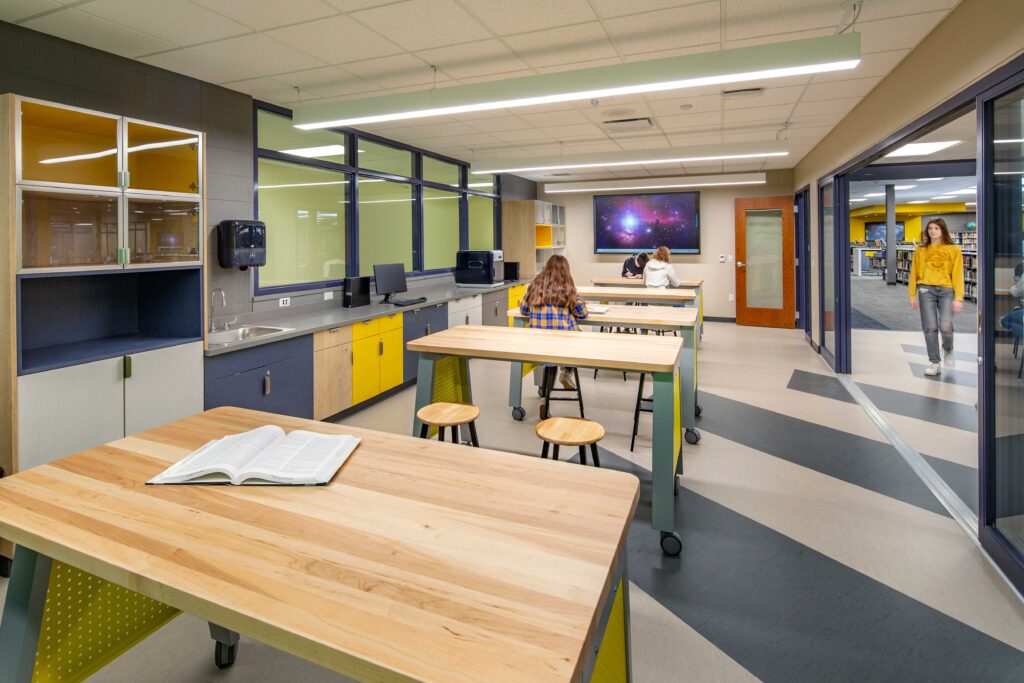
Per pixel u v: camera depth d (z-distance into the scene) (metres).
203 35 2.79
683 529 2.34
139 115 3.13
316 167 4.51
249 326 3.81
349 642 0.65
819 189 5.95
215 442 1.27
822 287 5.88
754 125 5.02
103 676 1.55
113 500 1.01
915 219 18.02
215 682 1.53
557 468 1.18
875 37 2.90
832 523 2.38
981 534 2.16
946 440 3.32
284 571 0.79
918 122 3.02
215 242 3.60
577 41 2.97
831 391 4.47
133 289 3.02
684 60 2.79
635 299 5.00
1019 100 2.04
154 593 0.77
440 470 1.16
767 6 2.57
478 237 7.92
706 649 1.64
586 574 0.79
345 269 4.96
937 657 1.59
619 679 1.04
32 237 2.38
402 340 4.73
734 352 6.15
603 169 7.86
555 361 2.33
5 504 0.99
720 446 3.29
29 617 1.05
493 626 0.68
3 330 2.10
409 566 0.81
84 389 2.35
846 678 1.52
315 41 2.91
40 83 2.68
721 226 8.55
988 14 2.16
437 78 3.53
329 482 1.10
